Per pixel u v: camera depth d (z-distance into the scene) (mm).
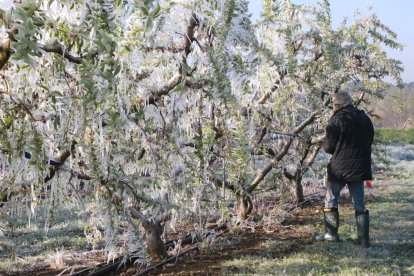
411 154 16078
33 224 6938
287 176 7637
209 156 4719
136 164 3920
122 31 2871
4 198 3395
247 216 6375
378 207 7629
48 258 5430
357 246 5441
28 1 1852
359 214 5457
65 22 2240
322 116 6297
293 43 5555
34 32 1807
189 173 4359
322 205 7922
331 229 5707
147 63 3598
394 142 16594
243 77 3467
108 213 3488
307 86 5723
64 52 2180
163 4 3004
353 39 6035
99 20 2018
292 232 6234
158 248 4977
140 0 1924
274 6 3611
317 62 5727
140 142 3846
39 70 2869
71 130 3150
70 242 6133
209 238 5594
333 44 5578
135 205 4223
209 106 4574
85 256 5438
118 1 1964
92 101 2098
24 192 3363
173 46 3615
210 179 5355
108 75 2057
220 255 5277
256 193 6633
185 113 4078
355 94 7727
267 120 5789
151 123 3658
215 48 3281
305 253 5195
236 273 4578
